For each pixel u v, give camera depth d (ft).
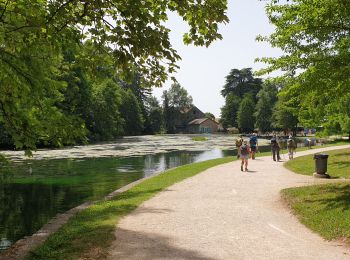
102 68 25.12
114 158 122.21
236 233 30.50
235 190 51.08
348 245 27.25
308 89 40.73
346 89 40.42
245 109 384.68
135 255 24.89
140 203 42.96
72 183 70.08
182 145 199.52
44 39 23.32
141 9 21.25
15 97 29.99
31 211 47.88
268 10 42.88
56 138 30.94
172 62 22.91
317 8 37.24
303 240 28.76
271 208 40.16
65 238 29.91
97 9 21.45
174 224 33.30
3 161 36.55
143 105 424.87
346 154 87.35
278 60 42.78
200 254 25.11
